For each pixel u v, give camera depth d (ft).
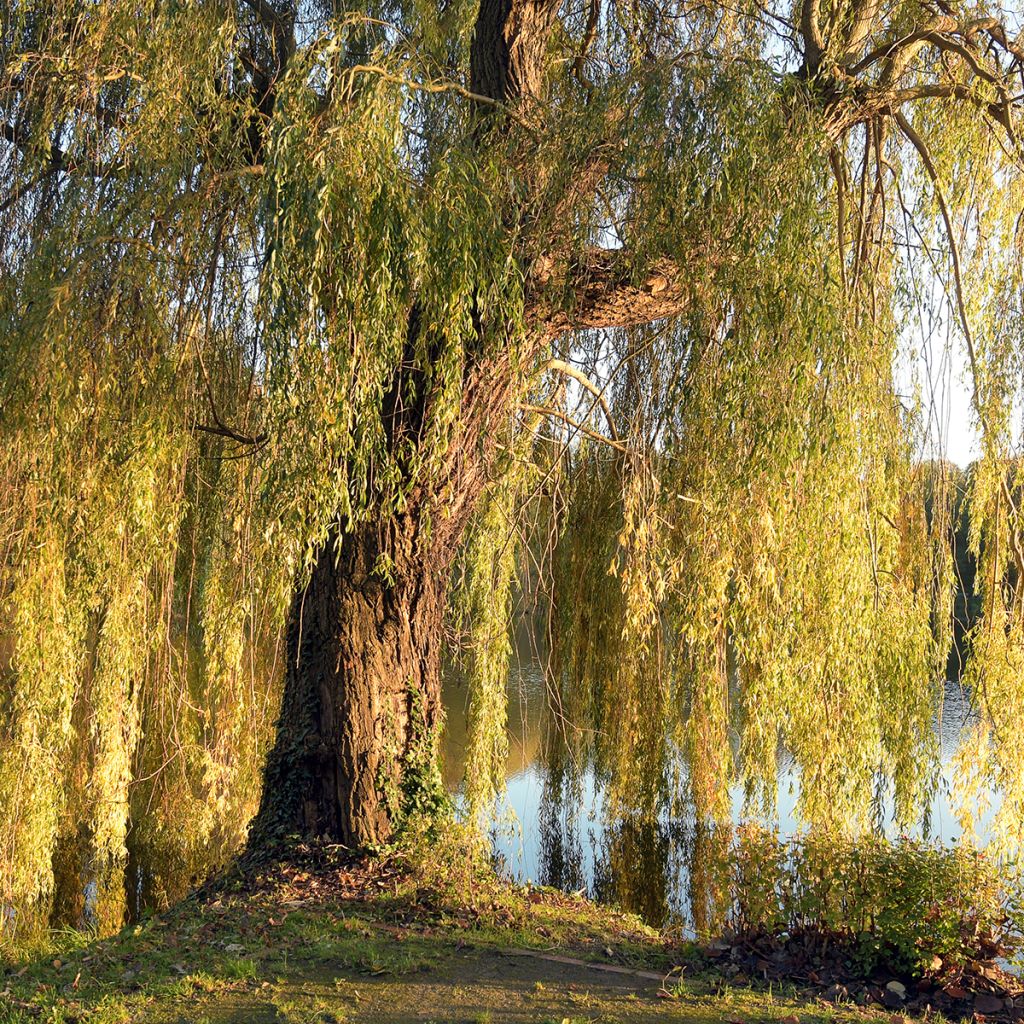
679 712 33.17
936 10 25.80
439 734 25.26
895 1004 16.01
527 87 24.56
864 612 23.25
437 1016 15.21
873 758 23.81
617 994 16.15
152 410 24.00
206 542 31.58
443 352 20.88
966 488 26.50
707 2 27.45
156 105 23.20
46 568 24.30
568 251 22.86
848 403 22.11
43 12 26.16
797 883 18.28
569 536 36.68
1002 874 17.38
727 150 21.02
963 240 25.86
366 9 26.91
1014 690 24.50
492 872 23.73
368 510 20.38
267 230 19.19
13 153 26.17
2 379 23.13
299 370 18.61
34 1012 15.87
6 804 25.04
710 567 23.79
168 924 20.47
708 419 23.03
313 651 23.98
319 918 19.66
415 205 19.99
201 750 32.40
